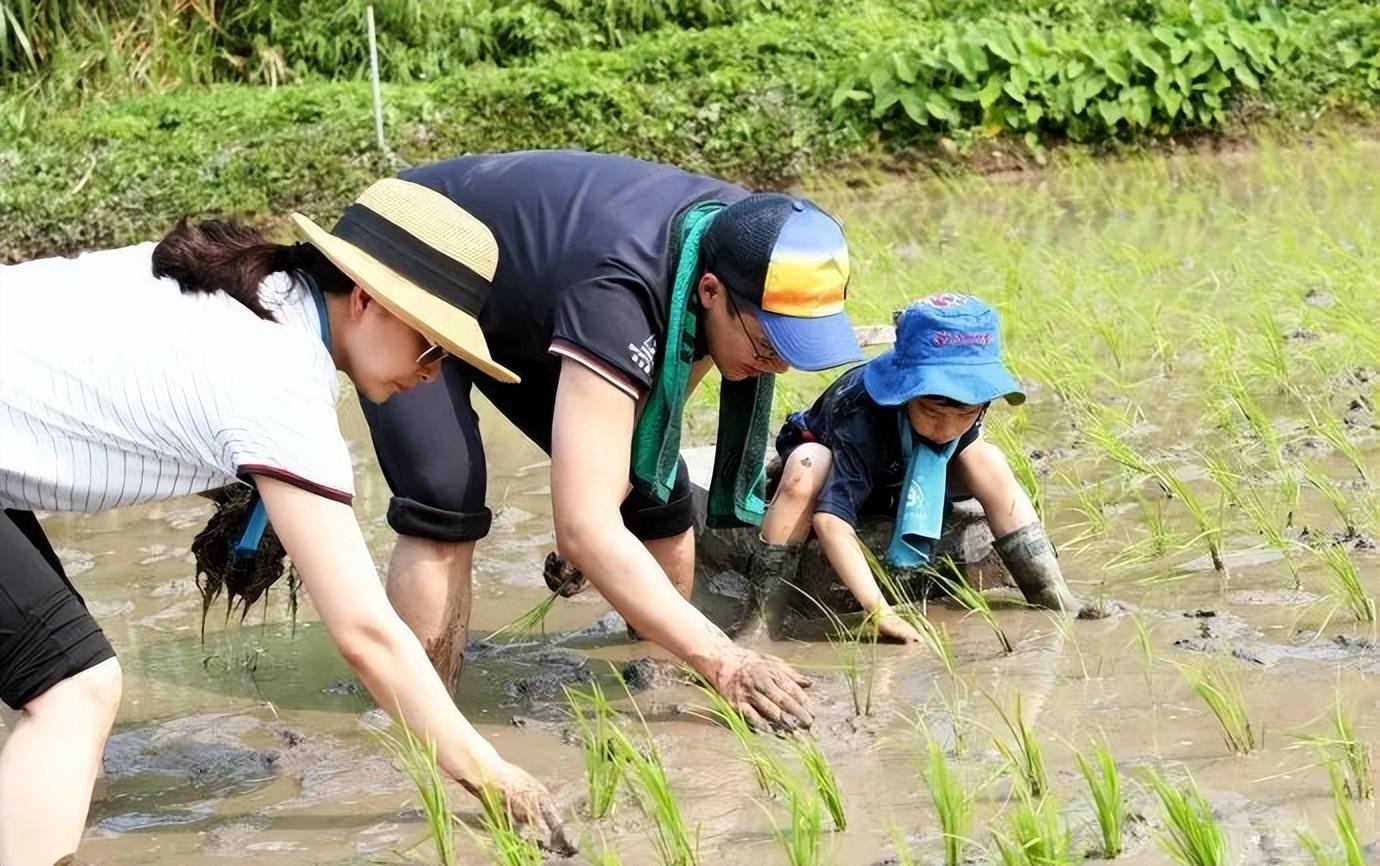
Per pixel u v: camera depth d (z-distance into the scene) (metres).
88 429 2.98
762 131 11.32
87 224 10.24
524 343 3.84
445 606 3.92
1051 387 6.24
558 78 11.34
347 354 3.14
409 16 12.38
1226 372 5.95
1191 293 7.43
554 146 11.15
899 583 4.59
